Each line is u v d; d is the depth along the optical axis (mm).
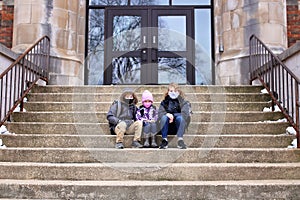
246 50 6930
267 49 5395
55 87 5703
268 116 4844
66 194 3264
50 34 6953
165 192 3266
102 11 8391
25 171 3562
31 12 6949
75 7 7457
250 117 4859
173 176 3574
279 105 4703
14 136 4246
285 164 3695
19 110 5066
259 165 3621
